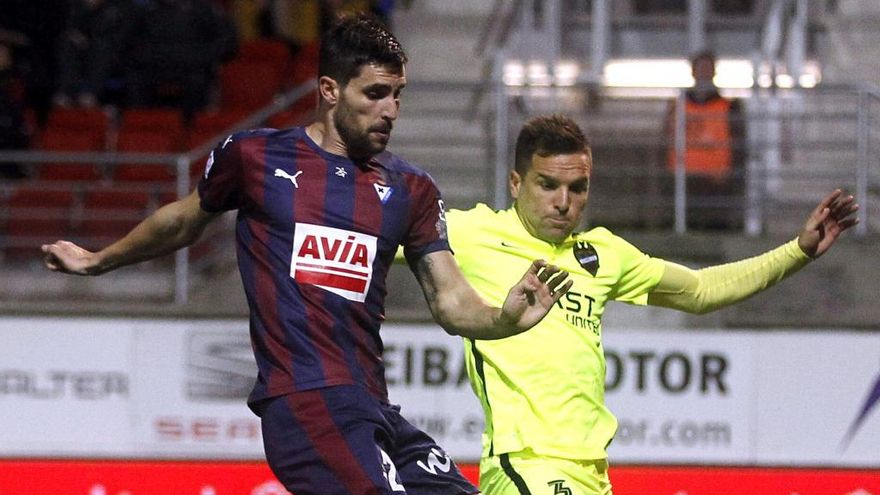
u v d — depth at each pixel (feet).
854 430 107.34
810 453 107.34
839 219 61.16
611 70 159.02
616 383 107.45
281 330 48.32
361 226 49.01
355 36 48.49
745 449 107.34
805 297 120.26
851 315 111.65
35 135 143.95
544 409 59.62
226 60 148.15
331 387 47.98
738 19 161.48
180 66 143.13
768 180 137.90
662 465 107.14
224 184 49.83
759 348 107.65
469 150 140.97
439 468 51.96
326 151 49.52
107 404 109.09
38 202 132.05
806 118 126.52
